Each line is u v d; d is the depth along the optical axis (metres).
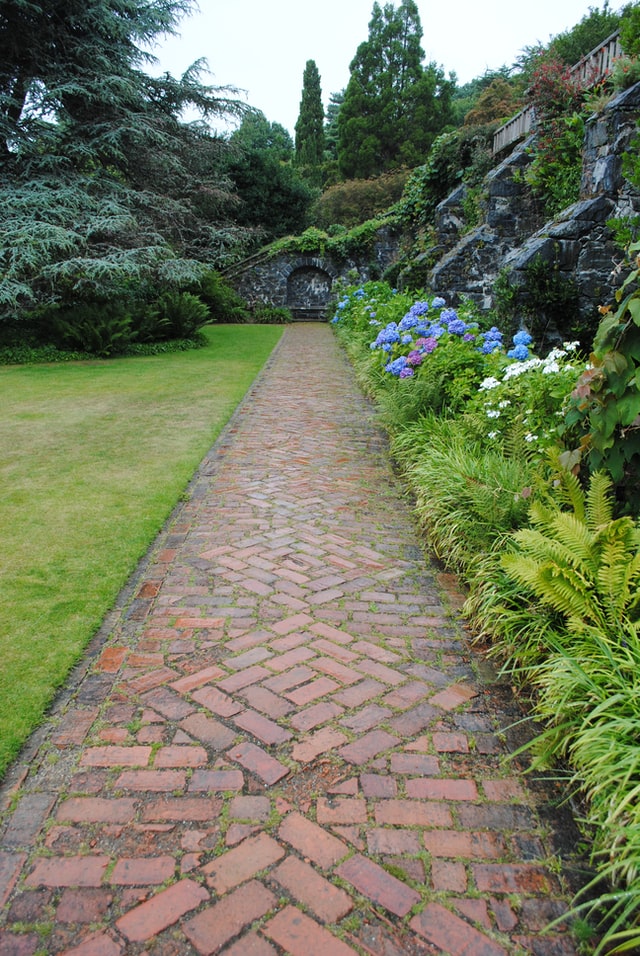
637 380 2.41
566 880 1.64
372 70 34.50
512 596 2.73
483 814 1.84
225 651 2.65
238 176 26.31
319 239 23.16
